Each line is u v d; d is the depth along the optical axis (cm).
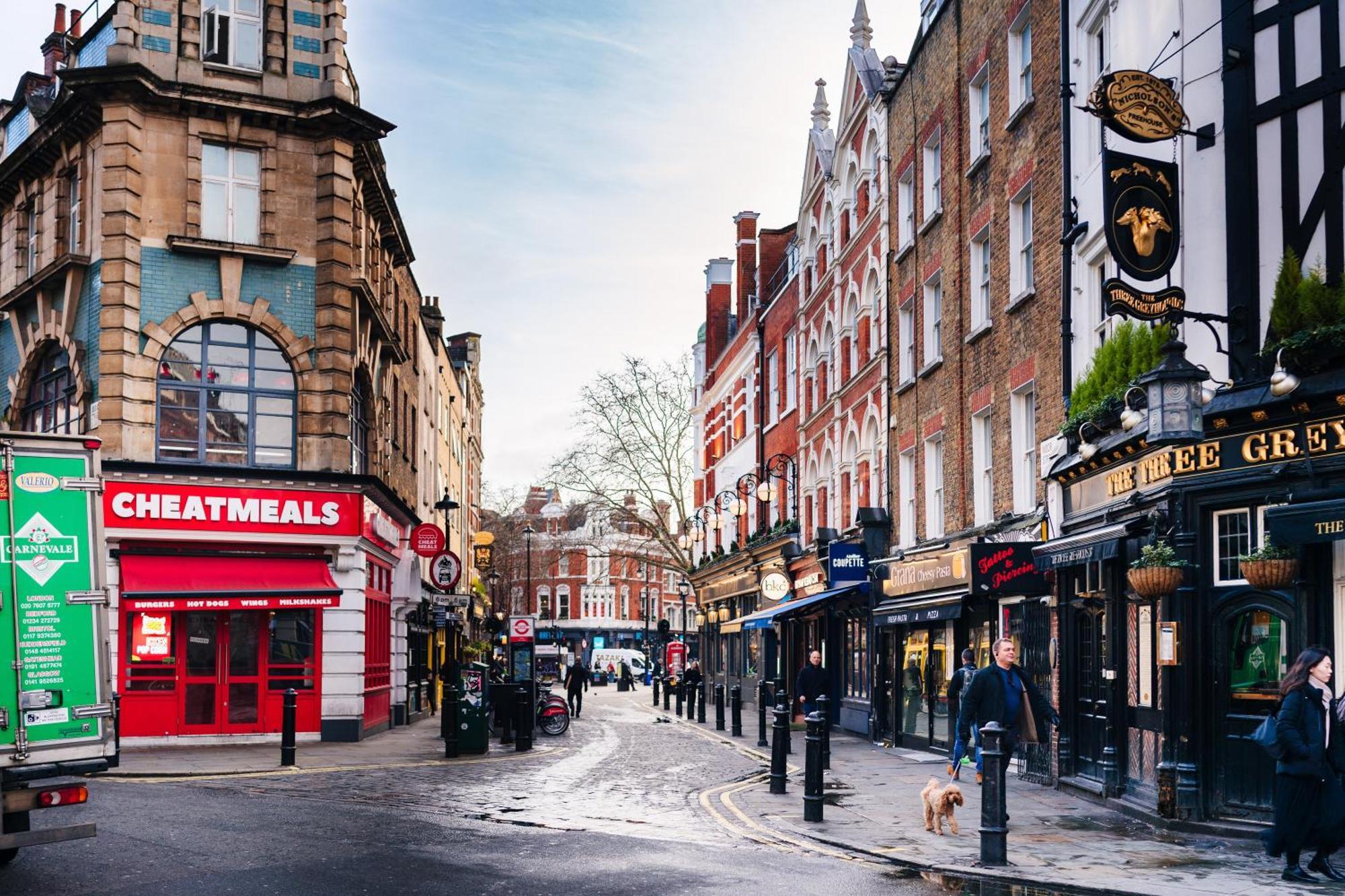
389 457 3194
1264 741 988
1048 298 1789
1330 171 1185
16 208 2862
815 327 3538
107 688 967
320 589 2431
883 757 2198
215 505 2441
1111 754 1460
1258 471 1198
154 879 941
